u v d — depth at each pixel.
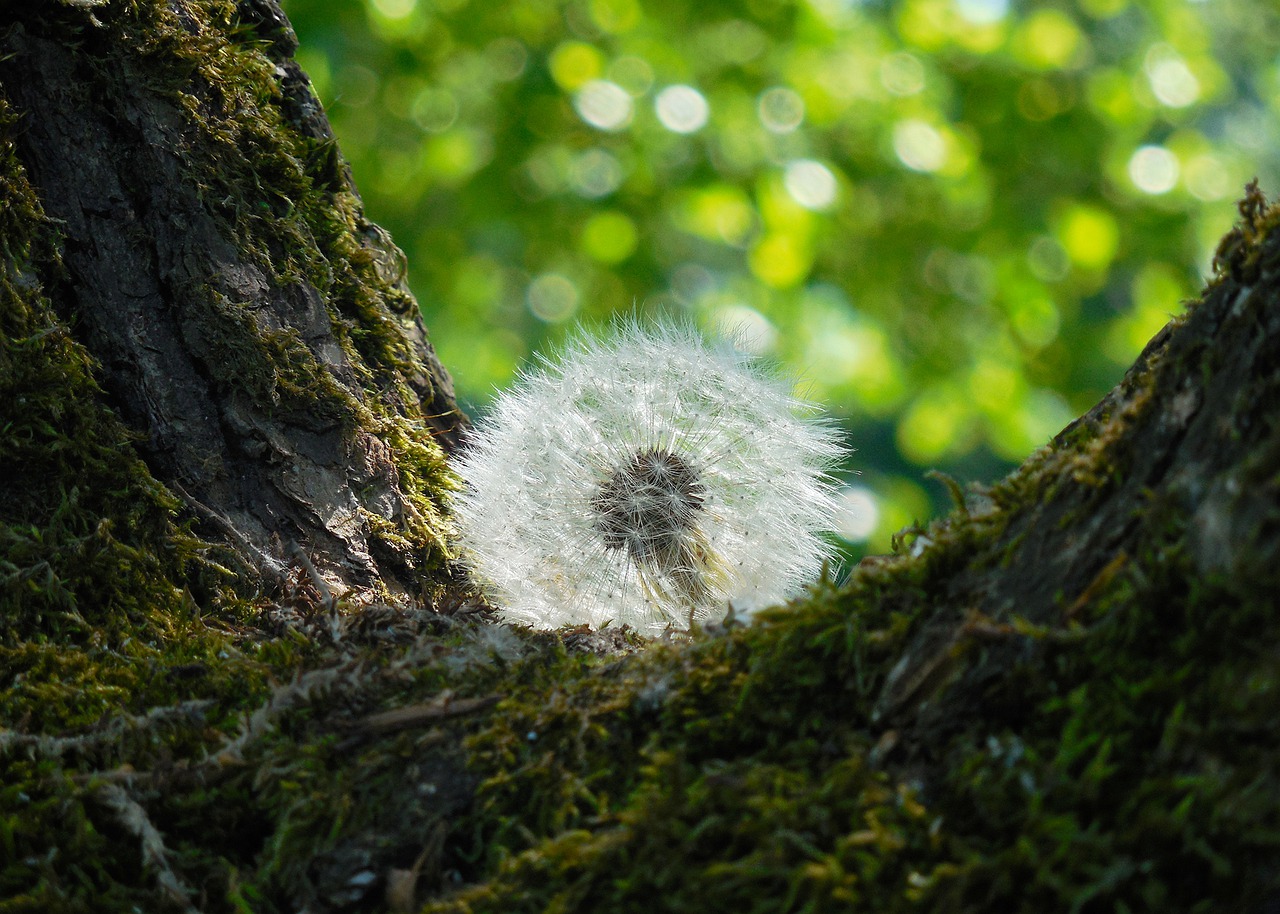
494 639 1.36
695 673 1.13
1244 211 1.05
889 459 11.23
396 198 7.45
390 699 1.25
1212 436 0.96
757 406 1.97
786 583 1.91
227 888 1.12
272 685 1.27
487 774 1.14
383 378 2.08
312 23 6.53
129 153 1.78
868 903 0.89
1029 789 0.91
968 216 7.49
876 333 7.61
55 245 1.69
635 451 1.94
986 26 7.19
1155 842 0.84
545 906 1.00
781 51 7.48
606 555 1.86
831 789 0.97
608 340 2.07
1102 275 7.49
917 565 1.11
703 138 7.39
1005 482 1.23
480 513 1.88
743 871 0.93
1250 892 0.80
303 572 1.72
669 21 7.39
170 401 1.73
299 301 1.89
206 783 1.18
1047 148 7.36
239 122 1.90
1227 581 0.89
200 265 1.78
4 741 1.23
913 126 7.12
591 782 1.11
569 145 7.46
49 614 1.51
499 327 8.62
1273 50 10.96
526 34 7.47
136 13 1.80
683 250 8.48
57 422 1.62
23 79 1.73
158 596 1.60
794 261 6.93
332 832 1.10
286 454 1.79
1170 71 7.38
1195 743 0.87
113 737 1.25
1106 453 1.04
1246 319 0.98
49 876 1.09
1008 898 0.86
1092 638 0.94
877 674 1.06
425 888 1.08
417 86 7.43
